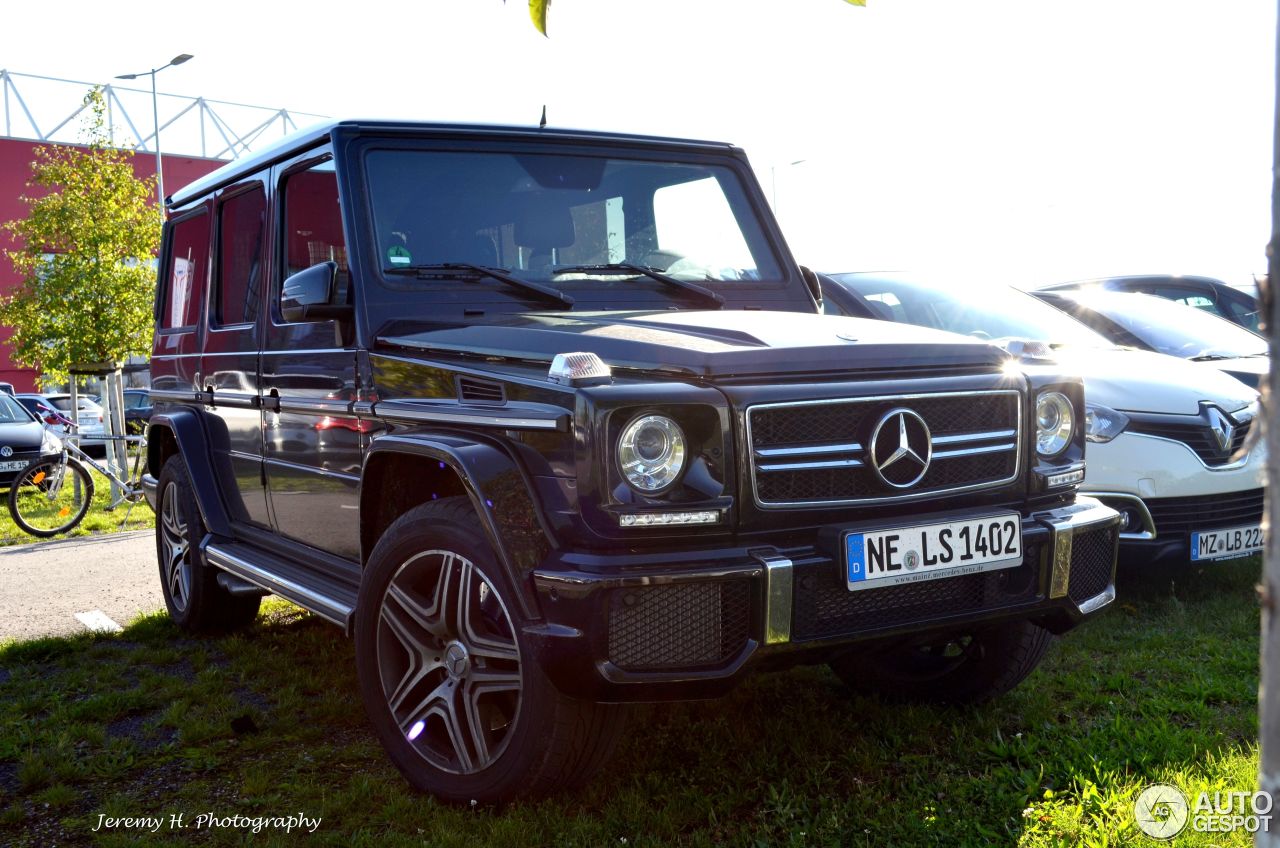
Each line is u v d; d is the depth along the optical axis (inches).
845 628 112.9
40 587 287.9
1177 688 158.7
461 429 122.4
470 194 155.3
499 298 148.4
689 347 115.6
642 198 166.9
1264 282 44.0
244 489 187.9
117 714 165.9
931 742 141.0
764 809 122.6
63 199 605.0
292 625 218.4
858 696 158.1
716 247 170.2
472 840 114.7
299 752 147.9
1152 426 204.4
